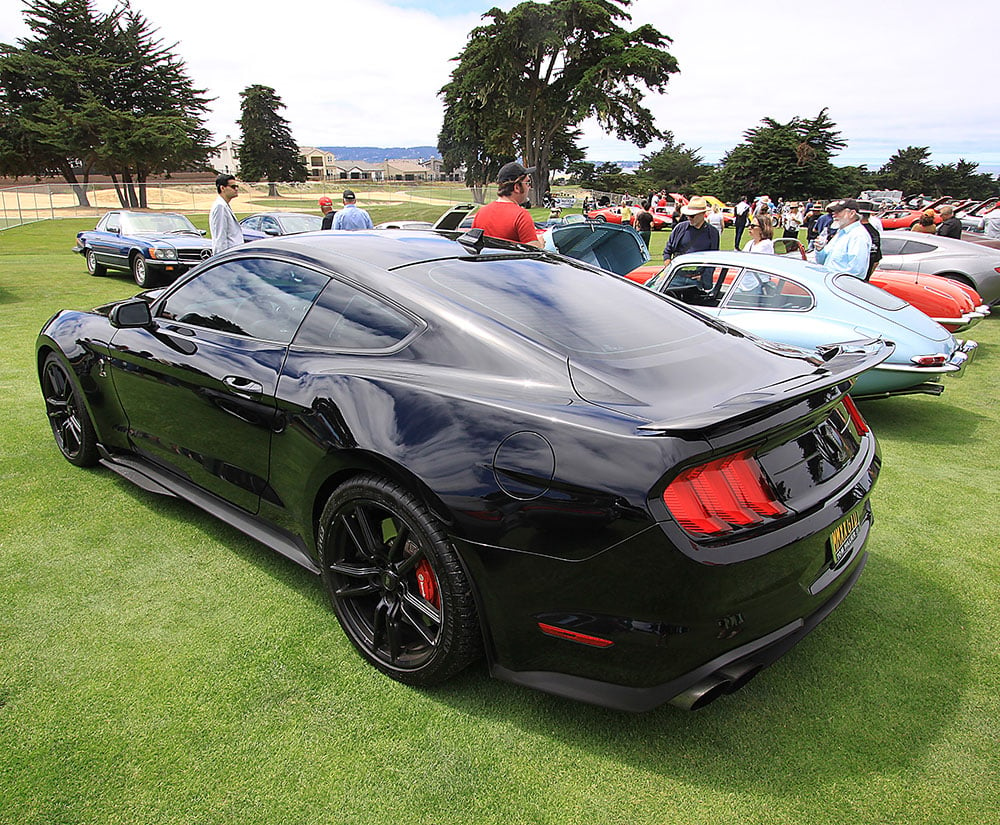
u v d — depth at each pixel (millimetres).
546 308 2324
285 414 2363
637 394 1918
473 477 1864
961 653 2434
